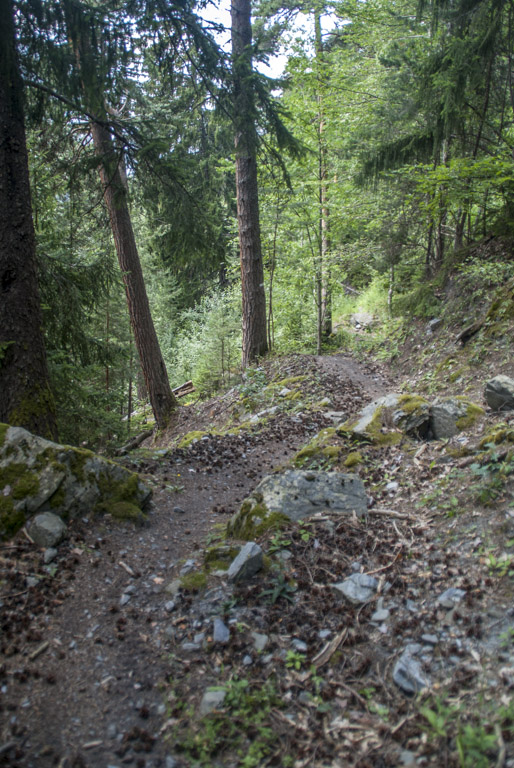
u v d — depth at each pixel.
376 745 2.37
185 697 2.75
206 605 3.46
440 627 2.95
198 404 13.19
